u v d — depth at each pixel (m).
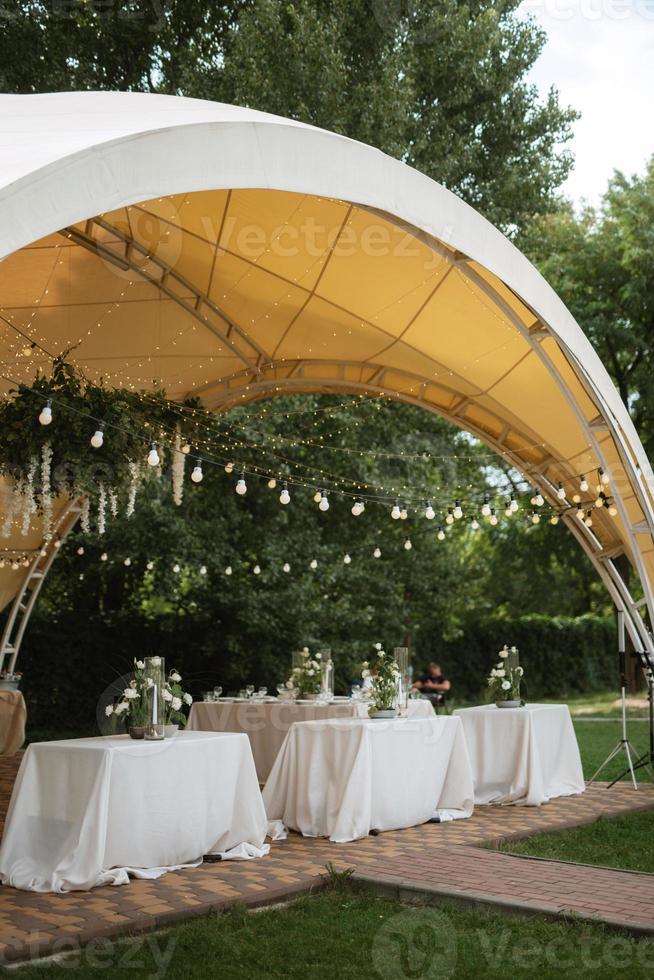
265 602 15.84
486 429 10.84
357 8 14.34
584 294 19.56
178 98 7.48
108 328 9.70
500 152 16.42
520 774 8.34
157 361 10.49
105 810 5.37
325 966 4.20
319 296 9.05
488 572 26.27
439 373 10.08
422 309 8.80
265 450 15.48
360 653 17.19
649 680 9.95
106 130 5.03
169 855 5.75
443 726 7.75
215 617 16.80
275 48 13.48
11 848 5.47
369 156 6.25
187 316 9.73
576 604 26.78
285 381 11.14
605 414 8.12
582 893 5.21
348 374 10.88
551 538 23.98
